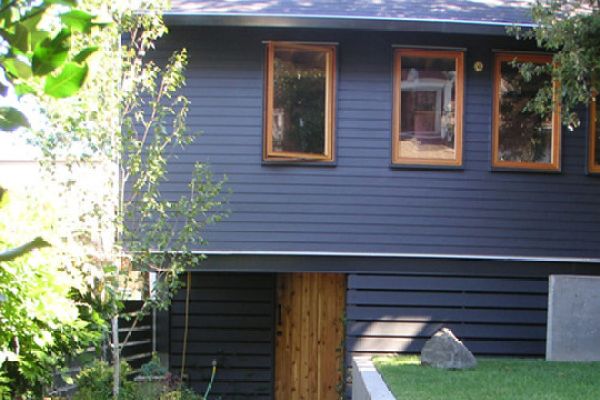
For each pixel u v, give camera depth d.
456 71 7.52
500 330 7.52
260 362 8.79
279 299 8.97
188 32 7.36
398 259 7.48
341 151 7.41
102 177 5.97
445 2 7.93
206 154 7.33
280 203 7.34
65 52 1.29
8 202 1.65
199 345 8.77
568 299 6.98
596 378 5.66
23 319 4.58
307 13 7.05
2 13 1.30
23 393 4.96
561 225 7.56
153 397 6.33
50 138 5.59
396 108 7.42
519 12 7.56
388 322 7.47
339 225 7.37
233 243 7.30
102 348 6.84
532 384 5.34
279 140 7.38
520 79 7.60
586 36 5.91
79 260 5.72
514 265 7.57
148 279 6.68
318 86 7.43
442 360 6.07
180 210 6.07
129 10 5.98
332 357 8.94
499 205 7.51
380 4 7.64
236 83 7.37
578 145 7.63
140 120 6.41
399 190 7.42
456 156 7.50
